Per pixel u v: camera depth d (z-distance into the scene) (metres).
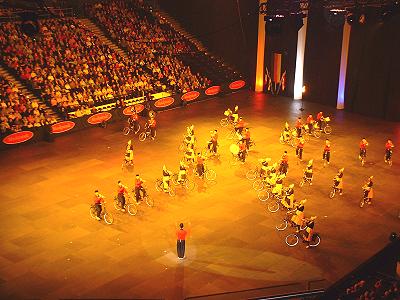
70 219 23.30
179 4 49.69
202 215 23.91
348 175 28.41
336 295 18.25
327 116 38.84
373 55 37.66
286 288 18.84
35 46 38.78
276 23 33.38
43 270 19.70
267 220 23.56
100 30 45.12
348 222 23.53
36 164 29.36
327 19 39.72
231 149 29.67
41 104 35.56
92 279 19.23
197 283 19.11
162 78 42.59
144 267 20.03
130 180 27.42
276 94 44.66
